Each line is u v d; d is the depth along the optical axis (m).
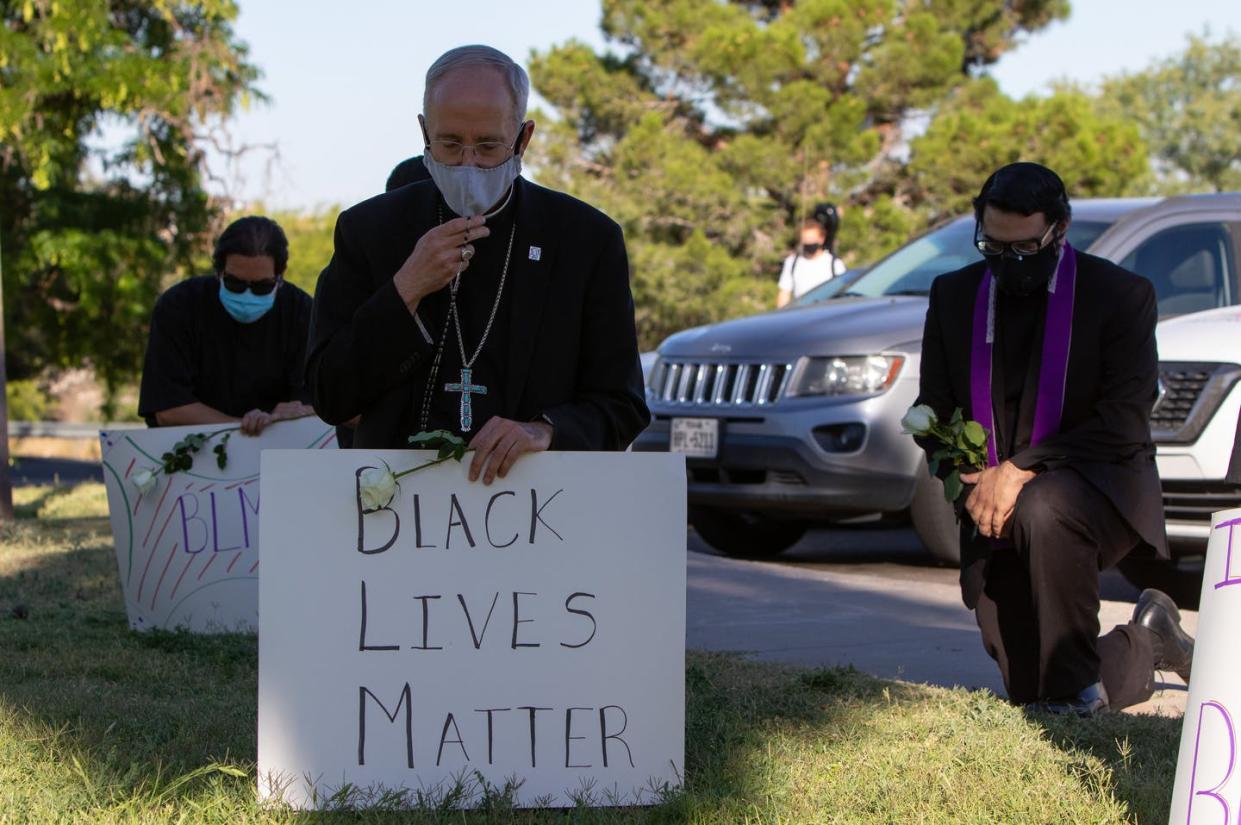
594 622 3.44
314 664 3.36
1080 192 27.48
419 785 3.38
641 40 29.03
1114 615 6.69
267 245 5.79
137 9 17.86
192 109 16.69
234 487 5.84
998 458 4.54
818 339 8.22
